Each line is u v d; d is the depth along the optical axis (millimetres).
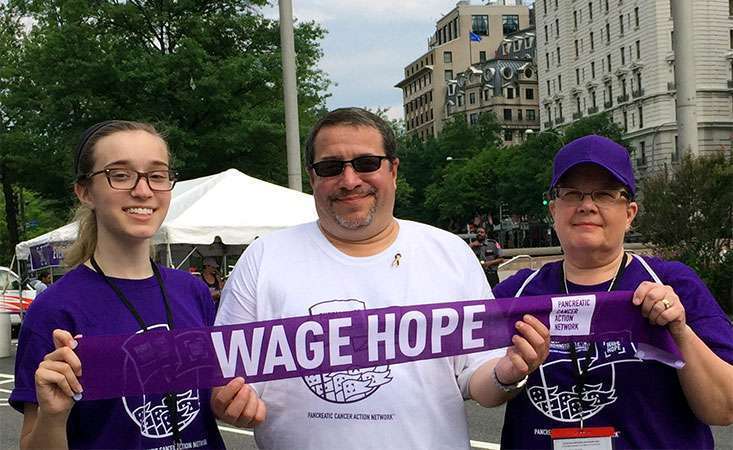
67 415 2109
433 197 70875
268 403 2449
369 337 2416
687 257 13336
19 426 7156
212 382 2381
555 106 84250
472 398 2480
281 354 2412
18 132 22516
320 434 2367
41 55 21438
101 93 21312
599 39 74312
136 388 2277
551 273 2676
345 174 2436
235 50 22875
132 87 20984
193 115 21672
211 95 20828
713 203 13031
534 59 113750
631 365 2365
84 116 21359
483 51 128125
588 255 2521
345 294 2449
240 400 2287
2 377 10570
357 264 2484
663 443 2326
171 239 9828
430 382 2422
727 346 2314
